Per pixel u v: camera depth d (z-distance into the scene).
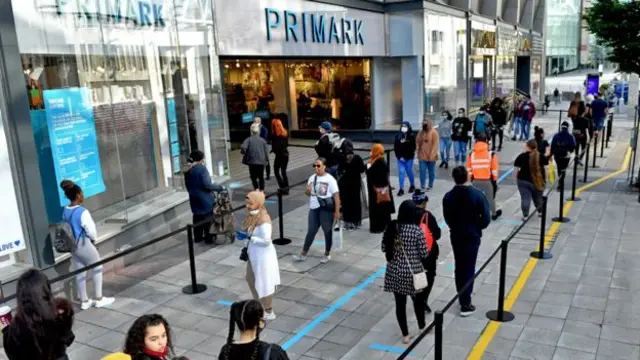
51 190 7.68
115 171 9.38
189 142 11.76
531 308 6.83
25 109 6.82
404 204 5.88
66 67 8.12
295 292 7.56
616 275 7.84
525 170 10.21
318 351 5.96
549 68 71.75
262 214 6.53
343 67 22.73
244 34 15.22
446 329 6.36
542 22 43.50
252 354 3.67
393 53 22.31
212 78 12.23
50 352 3.69
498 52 31.09
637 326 6.26
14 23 6.75
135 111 10.02
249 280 6.72
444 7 23.36
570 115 17.36
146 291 7.68
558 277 7.82
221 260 8.88
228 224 9.48
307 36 17.75
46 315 3.67
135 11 9.90
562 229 10.12
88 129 8.54
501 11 34.00
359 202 10.18
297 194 13.29
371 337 6.26
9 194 6.74
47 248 7.07
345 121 23.34
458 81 25.45
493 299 7.16
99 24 8.94
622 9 12.73
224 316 6.88
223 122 12.55
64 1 8.07
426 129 13.29
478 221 6.57
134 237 9.02
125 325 6.64
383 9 21.86
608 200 12.24
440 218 11.02
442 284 7.75
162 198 10.70
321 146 10.96
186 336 6.35
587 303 6.92
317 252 9.15
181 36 11.32
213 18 12.14
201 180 9.36
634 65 13.17
